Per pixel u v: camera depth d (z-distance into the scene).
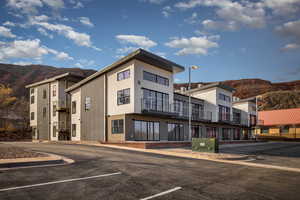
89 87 27.47
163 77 25.42
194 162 11.87
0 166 8.48
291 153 19.06
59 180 6.87
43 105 37.84
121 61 22.55
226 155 14.79
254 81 189.88
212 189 6.29
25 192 5.57
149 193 5.72
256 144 33.06
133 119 22.27
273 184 7.13
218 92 34.56
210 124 34.78
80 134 28.00
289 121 52.94
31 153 11.98
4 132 41.03
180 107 29.58
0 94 52.44
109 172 8.29
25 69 119.31
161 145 20.08
